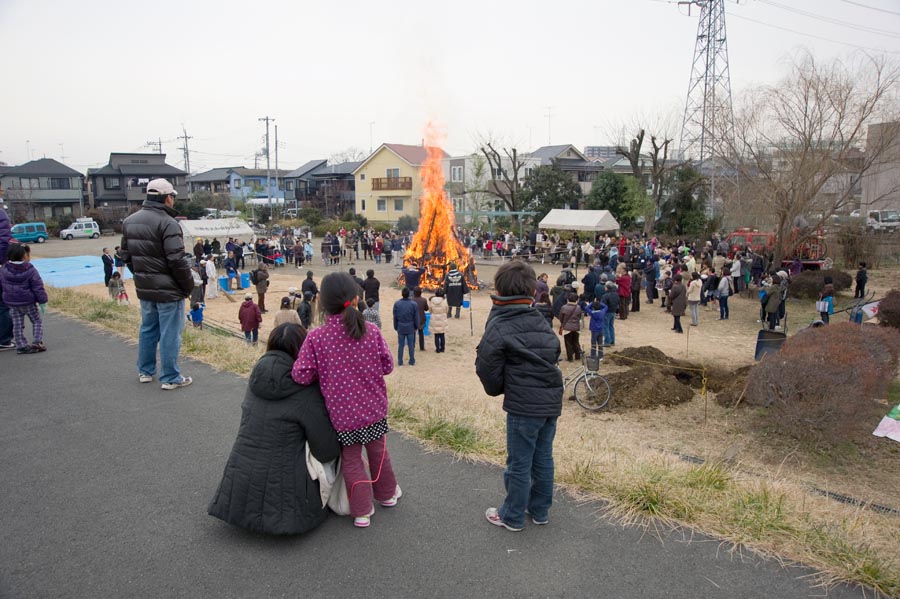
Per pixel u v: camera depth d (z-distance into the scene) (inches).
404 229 2039.9
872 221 1190.3
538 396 126.0
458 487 159.0
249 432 129.3
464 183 2014.0
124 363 274.8
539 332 126.5
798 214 854.5
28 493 151.0
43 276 1069.8
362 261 1450.5
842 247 1055.6
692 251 1241.4
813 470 301.4
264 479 127.3
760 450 327.9
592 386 413.1
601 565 124.3
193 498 149.8
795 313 765.9
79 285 962.1
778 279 651.5
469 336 642.8
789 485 190.9
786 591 117.1
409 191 2142.0
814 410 318.3
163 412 211.0
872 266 1069.1
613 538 135.1
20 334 289.6
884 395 396.5
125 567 120.6
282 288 992.2
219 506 130.6
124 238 230.8
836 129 811.4
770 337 520.7
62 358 283.0
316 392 130.7
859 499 256.1
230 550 127.3
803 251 1010.7
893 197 923.4
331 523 138.8
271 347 134.0
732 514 146.3
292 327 135.9
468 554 127.3
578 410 405.4
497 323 126.5
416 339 626.8
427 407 240.2
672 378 438.0
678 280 652.1
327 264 1344.7
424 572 120.6
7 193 2201.0
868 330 421.1
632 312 784.9
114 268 1080.8
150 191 230.2
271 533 127.1
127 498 149.2
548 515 143.6
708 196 1552.7
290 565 122.2
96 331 341.7
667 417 385.4
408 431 199.6
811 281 839.1
